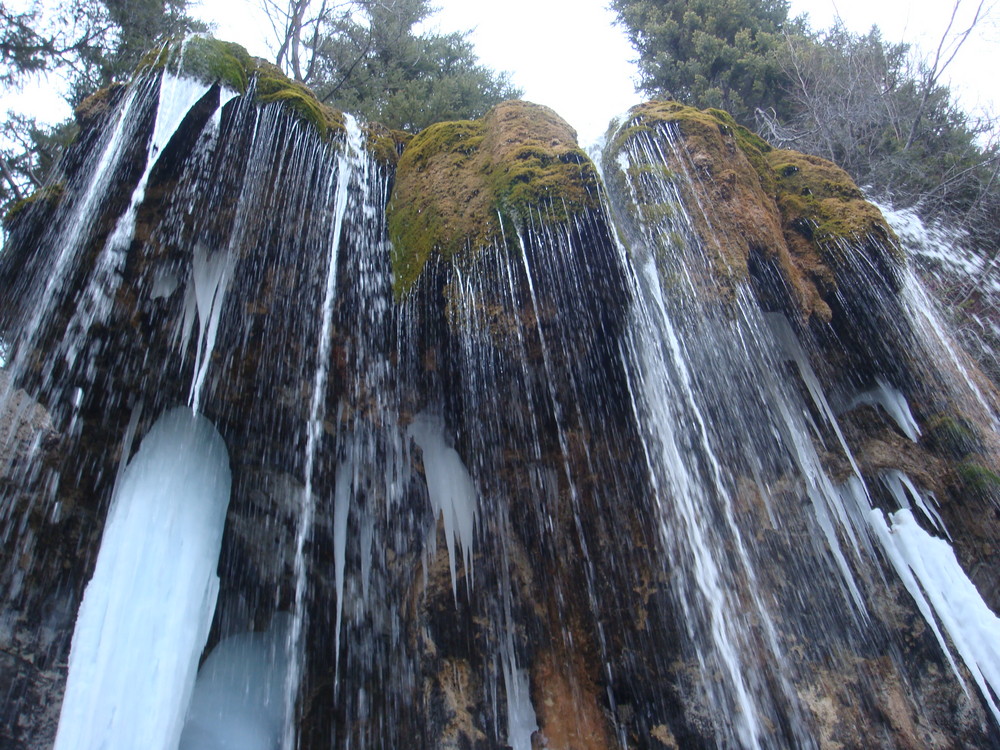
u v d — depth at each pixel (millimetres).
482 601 3768
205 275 3777
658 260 4004
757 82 11625
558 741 3535
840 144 10422
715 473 3664
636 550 3750
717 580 3516
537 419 3807
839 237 4453
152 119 3688
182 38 3941
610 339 3811
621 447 3848
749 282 3963
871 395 4324
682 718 3420
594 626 3775
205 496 3754
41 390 3713
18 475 3430
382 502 4004
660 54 12312
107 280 3703
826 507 3830
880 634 3500
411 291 3914
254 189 3854
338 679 3889
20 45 8289
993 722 3277
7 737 3119
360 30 11555
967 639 3496
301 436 4008
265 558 4082
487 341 3660
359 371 4039
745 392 3846
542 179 3812
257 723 3717
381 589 3889
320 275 3996
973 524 3963
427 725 3531
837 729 3207
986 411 4609
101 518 3758
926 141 10758
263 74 4191
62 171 4230
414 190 4348
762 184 4727
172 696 3086
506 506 3920
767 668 3334
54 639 3408
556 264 3693
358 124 4863
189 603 3352
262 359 3920
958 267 8500
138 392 3850
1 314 4008
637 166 4379
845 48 12031
